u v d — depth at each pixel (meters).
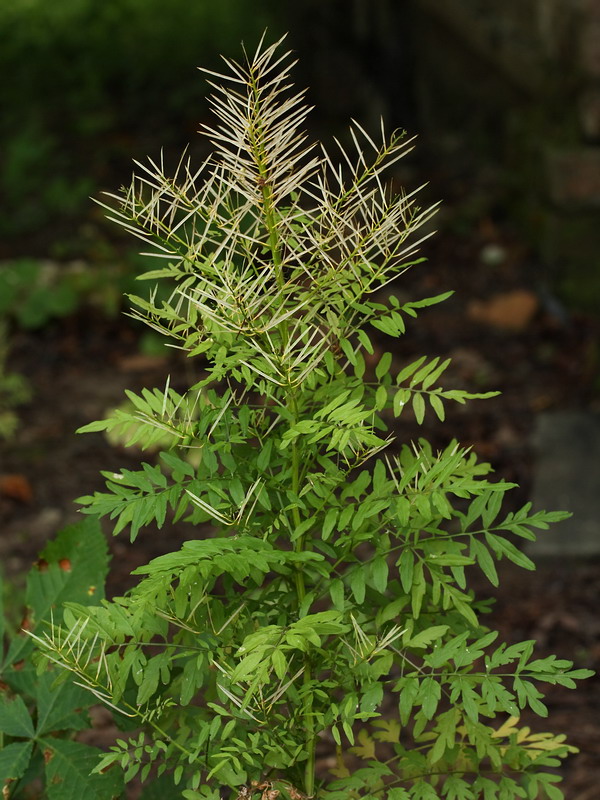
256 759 1.78
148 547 5.08
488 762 2.51
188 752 1.73
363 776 1.86
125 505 1.73
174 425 1.85
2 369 6.91
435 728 1.92
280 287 1.73
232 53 13.07
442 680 1.72
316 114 11.67
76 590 2.21
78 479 5.89
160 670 1.86
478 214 8.90
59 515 5.51
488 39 8.90
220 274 1.69
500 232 8.67
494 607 4.52
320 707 1.83
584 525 5.03
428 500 1.68
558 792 1.88
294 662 1.86
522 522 1.82
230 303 1.66
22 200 9.97
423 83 10.71
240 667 1.56
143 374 7.23
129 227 1.71
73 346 7.67
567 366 6.85
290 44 12.98
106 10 13.91
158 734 1.90
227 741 1.79
